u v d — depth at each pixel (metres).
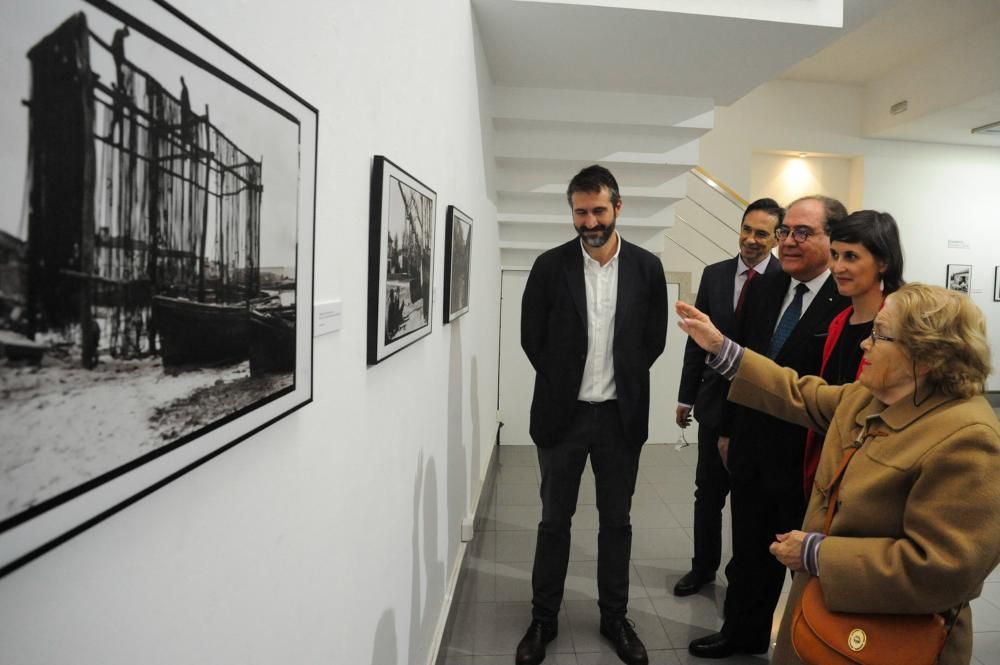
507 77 3.38
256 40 0.60
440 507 2.00
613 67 3.18
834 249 1.49
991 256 7.77
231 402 0.55
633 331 2.02
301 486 0.79
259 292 0.60
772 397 1.50
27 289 0.32
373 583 1.16
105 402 0.38
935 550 0.94
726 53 2.96
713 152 7.42
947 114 6.38
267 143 0.61
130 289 0.40
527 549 2.89
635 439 2.04
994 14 5.54
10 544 0.31
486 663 2.02
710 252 4.86
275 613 0.72
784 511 1.76
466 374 2.66
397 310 1.20
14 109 0.31
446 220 1.88
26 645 0.35
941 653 1.03
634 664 1.98
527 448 4.58
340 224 0.90
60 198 0.34
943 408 1.01
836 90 7.48
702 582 2.50
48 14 0.32
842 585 1.03
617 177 3.96
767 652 2.07
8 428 0.31
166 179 0.44
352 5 0.92
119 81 0.38
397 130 1.21
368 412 1.09
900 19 5.71
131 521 0.44
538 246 4.27
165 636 0.49
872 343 1.10
